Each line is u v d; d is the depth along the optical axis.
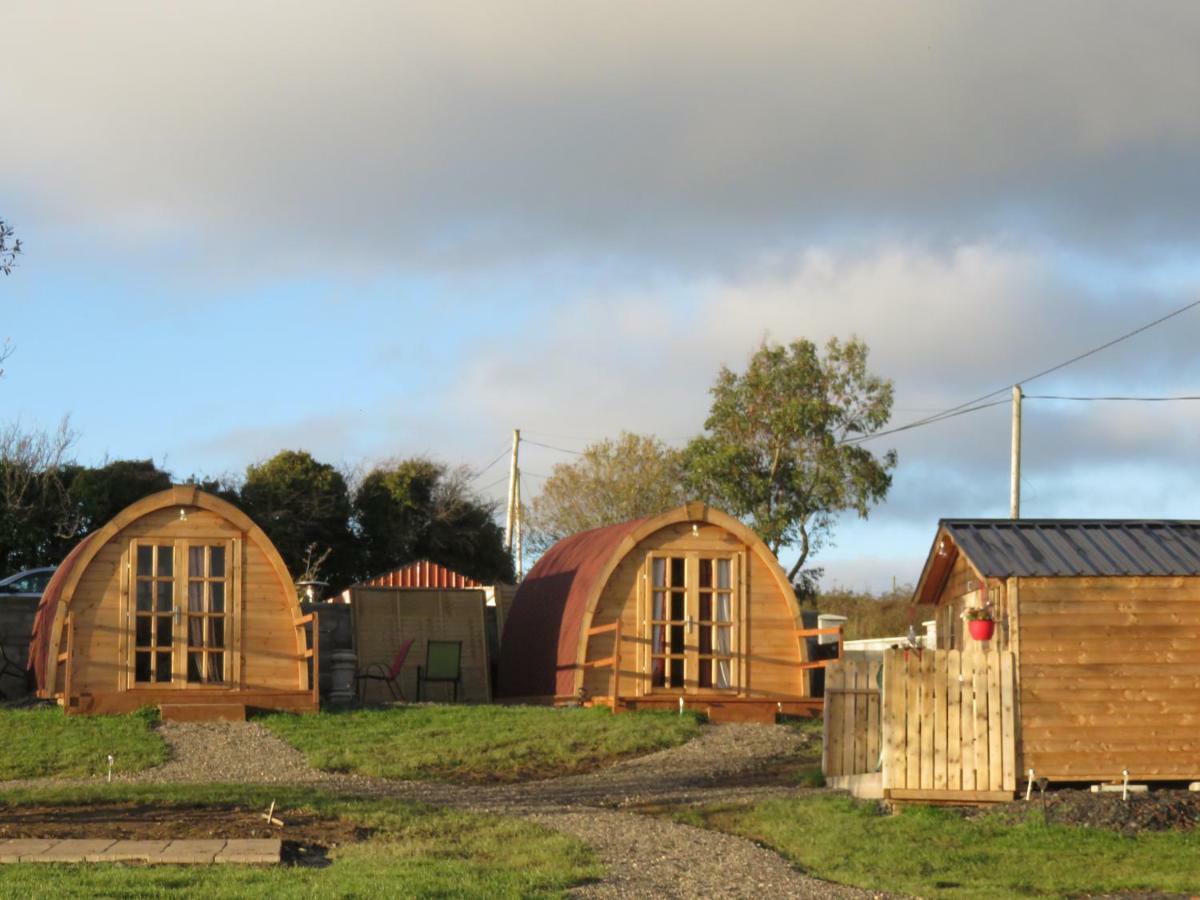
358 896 10.45
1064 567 15.85
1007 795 15.38
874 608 46.19
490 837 13.62
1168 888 12.07
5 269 17.09
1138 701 15.70
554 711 22.77
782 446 43.06
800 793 16.77
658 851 13.20
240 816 14.24
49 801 14.99
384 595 28.75
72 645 21.84
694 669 24.41
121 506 42.22
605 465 58.28
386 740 20.23
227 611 22.73
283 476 46.97
